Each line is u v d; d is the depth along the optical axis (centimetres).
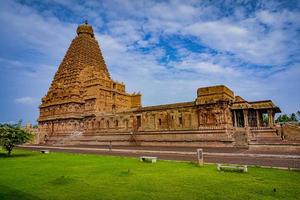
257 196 1344
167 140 5528
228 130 4947
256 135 4919
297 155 2964
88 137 7256
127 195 1395
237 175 1911
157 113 6203
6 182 1758
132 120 6638
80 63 8831
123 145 6184
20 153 4491
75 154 4097
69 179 1822
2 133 3922
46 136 8438
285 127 4716
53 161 3072
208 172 2059
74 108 8106
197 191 1457
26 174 2092
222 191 1452
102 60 9681
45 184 1686
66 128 7969
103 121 7325
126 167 2422
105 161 2975
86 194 1423
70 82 8688
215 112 5188
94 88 8250
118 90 9025
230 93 5725
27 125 10006
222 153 3519
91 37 9725
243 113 5503
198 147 4891
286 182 1652
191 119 5628
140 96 9444
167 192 1447
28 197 1368
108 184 1666
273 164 2408
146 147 5272
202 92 5509
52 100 8925
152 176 1920
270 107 5416
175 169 2245
